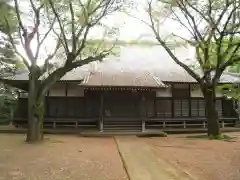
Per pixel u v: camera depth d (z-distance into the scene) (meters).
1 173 9.59
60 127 27.98
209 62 20.55
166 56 32.78
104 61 30.55
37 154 13.47
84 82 25.70
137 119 27.08
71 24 18.25
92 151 15.09
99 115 27.42
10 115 33.62
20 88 27.73
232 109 30.22
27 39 17.12
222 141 19.28
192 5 20.08
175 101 28.95
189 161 12.13
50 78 17.81
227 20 18.77
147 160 12.45
